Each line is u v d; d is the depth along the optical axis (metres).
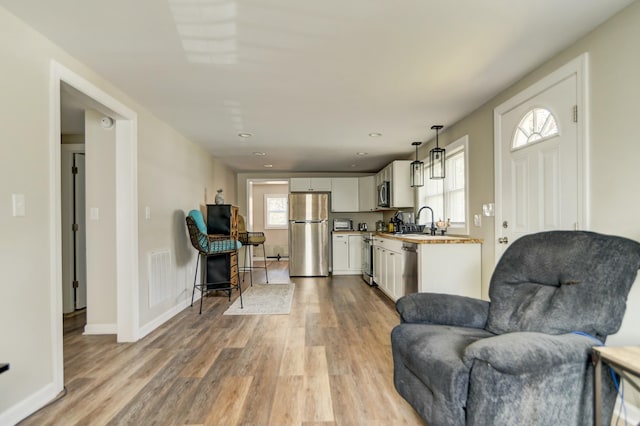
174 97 2.95
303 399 1.98
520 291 1.82
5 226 1.74
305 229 6.50
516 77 2.58
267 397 2.01
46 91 1.99
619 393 1.53
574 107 2.06
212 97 2.95
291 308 4.06
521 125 2.62
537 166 2.42
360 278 6.25
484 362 1.30
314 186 7.05
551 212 2.28
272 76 2.53
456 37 2.00
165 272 3.65
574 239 1.69
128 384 2.18
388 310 3.95
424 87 2.76
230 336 3.08
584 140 1.98
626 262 1.44
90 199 3.22
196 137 4.36
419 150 5.05
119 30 1.91
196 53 2.18
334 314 3.78
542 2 1.67
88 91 2.38
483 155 3.19
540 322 1.59
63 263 3.95
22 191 1.83
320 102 3.09
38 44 1.94
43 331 1.95
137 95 2.89
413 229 4.82
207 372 2.34
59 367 2.05
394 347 1.88
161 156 3.62
